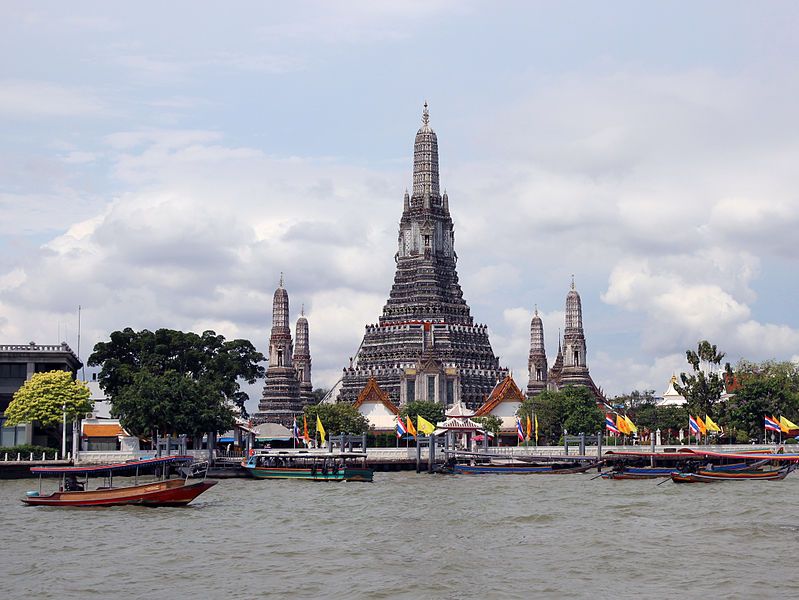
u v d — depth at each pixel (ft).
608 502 441.27
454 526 364.99
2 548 319.06
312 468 592.19
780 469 579.07
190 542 330.54
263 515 399.65
